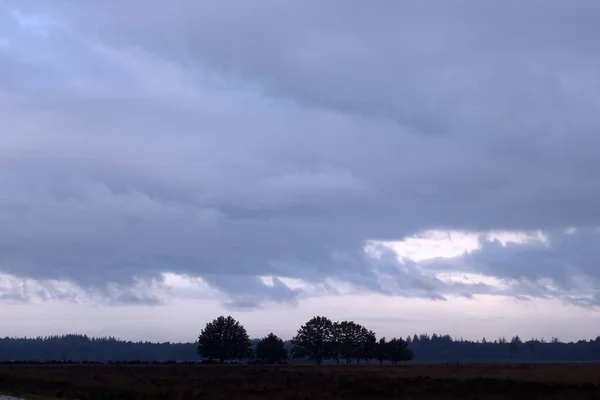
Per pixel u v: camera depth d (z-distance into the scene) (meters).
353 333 161.12
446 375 77.75
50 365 112.62
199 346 154.62
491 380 64.12
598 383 61.00
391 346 160.00
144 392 49.38
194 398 48.19
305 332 162.38
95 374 68.44
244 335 155.75
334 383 63.59
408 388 59.00
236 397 49.44
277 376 76.62
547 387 58.44
